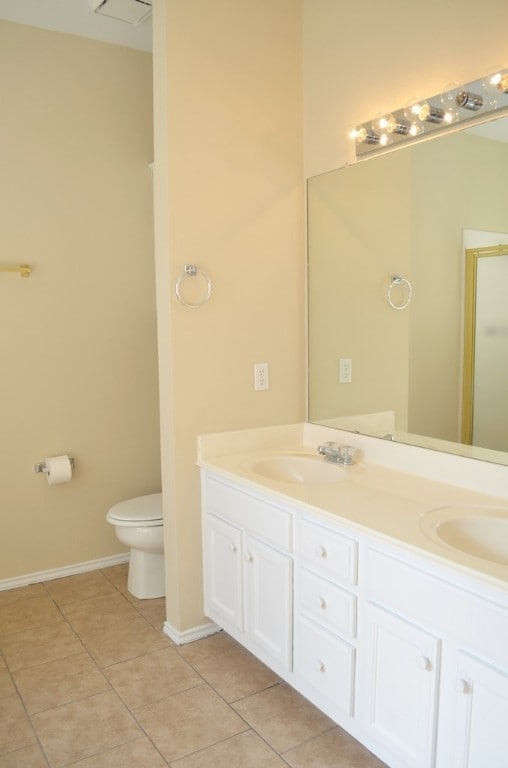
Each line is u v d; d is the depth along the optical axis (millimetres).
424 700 1463
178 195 2246
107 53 3014
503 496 1817
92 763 1776
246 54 2363
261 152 2438
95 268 3066
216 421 2430
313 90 2471
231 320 2426
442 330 1992
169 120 2201
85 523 3158
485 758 1323
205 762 1777
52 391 3002
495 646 1286
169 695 2098
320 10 2395
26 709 2027
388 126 2062
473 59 1811
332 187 2420
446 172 1922
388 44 2100
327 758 1790
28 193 2852
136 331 3225
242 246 2424
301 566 1886
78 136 2965
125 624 2607
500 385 1816
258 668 2264
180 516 2389
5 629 2568
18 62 2779
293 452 2488
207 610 2473
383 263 2211
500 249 1771
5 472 2916
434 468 2041
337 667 1757
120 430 3221
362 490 1927
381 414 2264
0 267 2777
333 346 2492
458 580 1358
